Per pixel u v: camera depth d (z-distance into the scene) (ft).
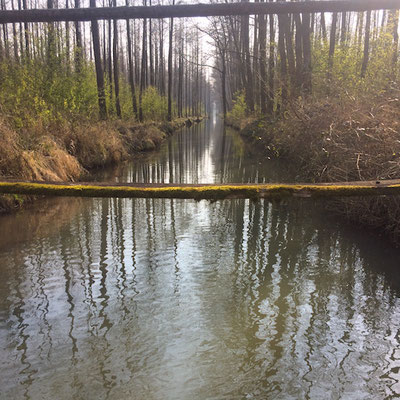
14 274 15.69
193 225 21.97
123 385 9.79
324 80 36.50
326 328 12.21
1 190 7.53
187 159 48.78
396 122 19.92
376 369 10.40
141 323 12.49
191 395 9.48
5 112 30.09
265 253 17.88
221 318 12.75
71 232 20.75
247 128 76.64
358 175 20.49
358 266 16.40
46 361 10.67
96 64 43.19
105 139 43.83
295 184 7.79
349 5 5.65
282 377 10.12
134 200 27.96
